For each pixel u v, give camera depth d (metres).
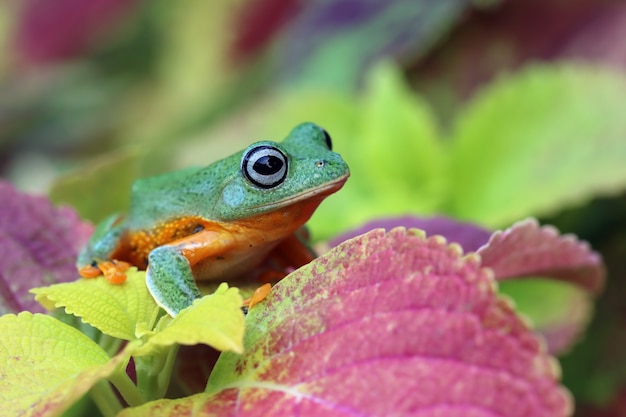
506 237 0.25
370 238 0.23
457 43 0.40
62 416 0.27
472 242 0.27
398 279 0.22
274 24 0.52
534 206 0.32
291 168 0.27
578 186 0.32
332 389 0.22
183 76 0.53
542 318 0.31
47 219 0.28
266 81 0.47
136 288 0.25
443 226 0.27
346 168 0.27
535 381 0.21
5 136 0.54
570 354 0.32
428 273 0.22
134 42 0.59
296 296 0.23
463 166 0.34
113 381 0.23
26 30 0.55
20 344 0.23
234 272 0.27
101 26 0.56
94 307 0.24
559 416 0.20
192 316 0.23
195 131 0.50
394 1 0.42
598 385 0.32
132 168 0.32
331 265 0.23
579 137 0.33
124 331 0.24
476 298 0.21
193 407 0.22
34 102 0.55
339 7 0.44
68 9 0.55
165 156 0.43
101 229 0.28
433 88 0.39
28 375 0.23
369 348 0.22
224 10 0.53
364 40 0.41
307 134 0.28
